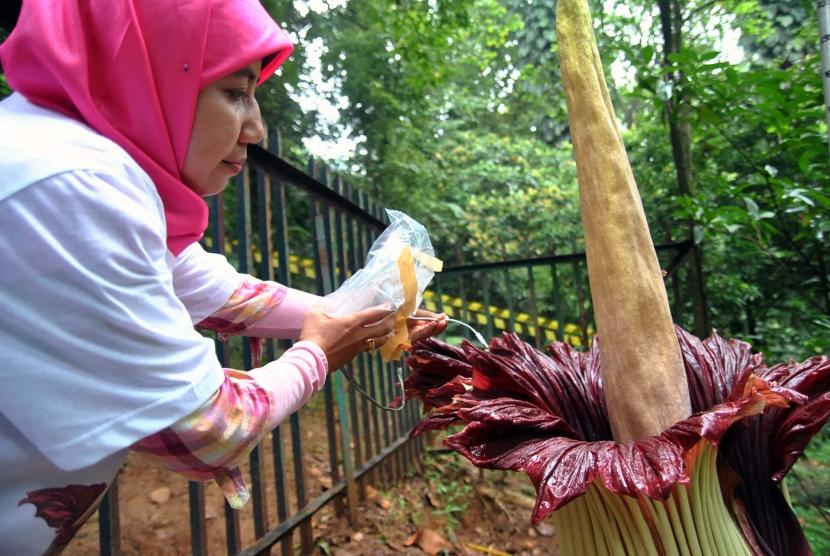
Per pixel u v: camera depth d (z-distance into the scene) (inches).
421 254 63.0
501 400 44.3
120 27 41.7
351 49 274.1
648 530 39.1
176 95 43.7
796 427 44.1
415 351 57.2
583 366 57.4
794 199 111.0
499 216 339.0
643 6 214.4
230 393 43.8
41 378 35.6
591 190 46.0
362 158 295.6
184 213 50.3
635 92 146.6
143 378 38.3
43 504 39.9
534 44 297.3
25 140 37.0
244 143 50.6
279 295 71.7
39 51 40.9
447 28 270.8
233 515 92.4
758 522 46.3
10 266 34.6
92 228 36.1
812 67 116.9
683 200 130.4
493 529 128.3
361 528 124.6
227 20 44.4
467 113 390.9
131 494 126.6
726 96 123.1
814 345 115.0
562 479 34.7
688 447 35.1
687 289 205.3
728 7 214.5
